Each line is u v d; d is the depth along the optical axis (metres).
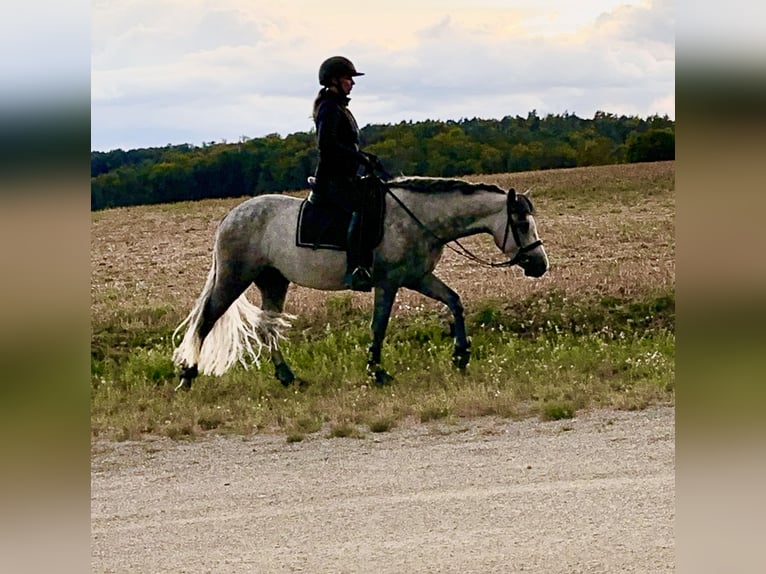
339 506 7.25
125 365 12.21
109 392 10.90
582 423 9.27
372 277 10.92
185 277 17.36
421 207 10.84
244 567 6.05
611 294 14.22
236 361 11.91
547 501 7.09
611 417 9.43
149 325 13.91
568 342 12.47
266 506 7.35
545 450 8.46
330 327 13.31
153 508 7.40
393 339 12.71
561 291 14.48
